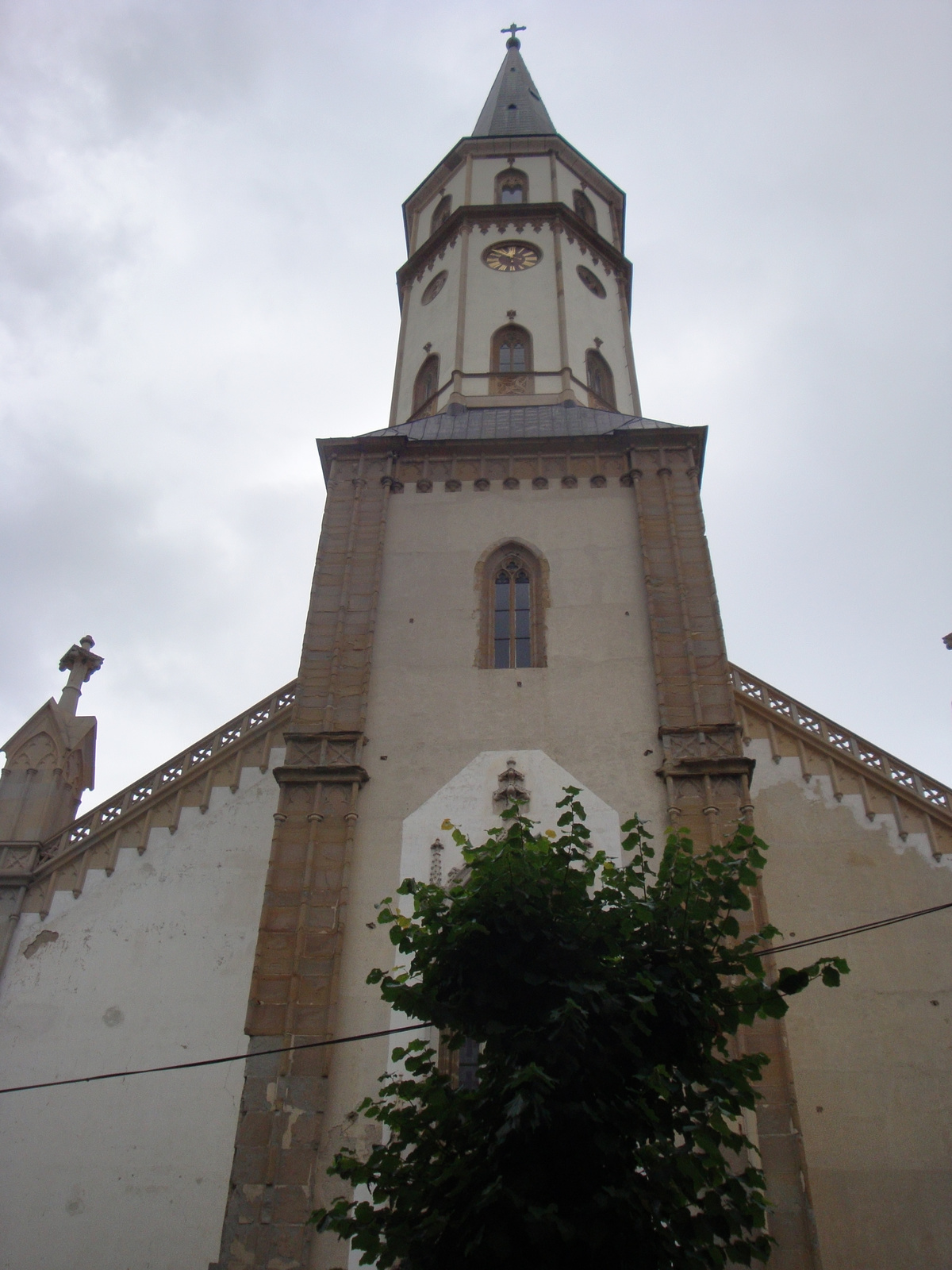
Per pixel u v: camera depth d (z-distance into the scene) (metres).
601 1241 10.87
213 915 24.62
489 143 42.72
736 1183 12.02
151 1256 20.88
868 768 25.25
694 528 26.48
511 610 25.94
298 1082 18.58
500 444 28.83
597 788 22.06
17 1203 21.53
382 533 27.11
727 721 22.70
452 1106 12.62
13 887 25.31
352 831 21.56
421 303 38.72
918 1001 22.53
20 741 27.80
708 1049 12.99
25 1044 23.31
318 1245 17.17
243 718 27.58
